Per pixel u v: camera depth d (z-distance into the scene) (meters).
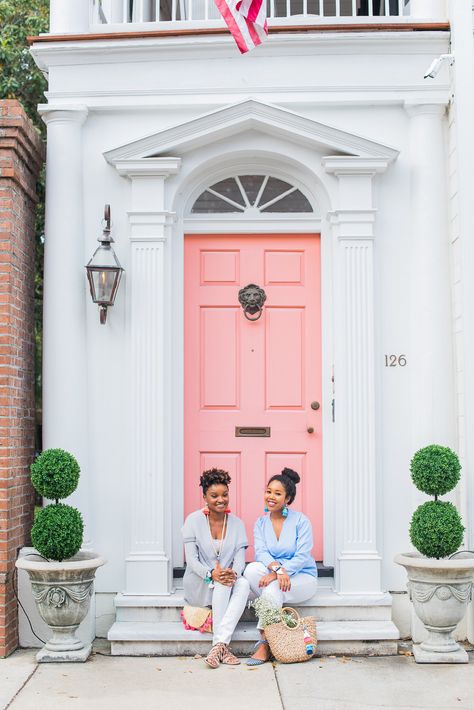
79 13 5.95
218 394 5.95
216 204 6.08
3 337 5.30
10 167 5.35
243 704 4.29
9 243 5.36
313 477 5.90
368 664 4.95
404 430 5.67
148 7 7.52
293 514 5.36
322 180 5.77
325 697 4.39
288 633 4.97
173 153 5.81
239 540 5.26
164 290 5.70
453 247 5.65
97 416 5.69
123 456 5.67
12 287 5.41
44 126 9.62
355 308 5.65
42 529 4.99
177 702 4.32
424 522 5.02
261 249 6.02
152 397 5.62
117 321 5.73
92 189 5.82
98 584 5.59
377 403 5.66
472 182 5.45
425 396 5.59
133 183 5.73
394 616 5.54
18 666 4.95
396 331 5.72
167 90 5.80
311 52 5.80
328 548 5.74
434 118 5.75
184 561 5.75
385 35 5.72
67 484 5.07
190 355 5.96
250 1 5.36
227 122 5.68
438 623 5.00
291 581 5.16
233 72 5.82
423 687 4.54
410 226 5.77
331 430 5.82
